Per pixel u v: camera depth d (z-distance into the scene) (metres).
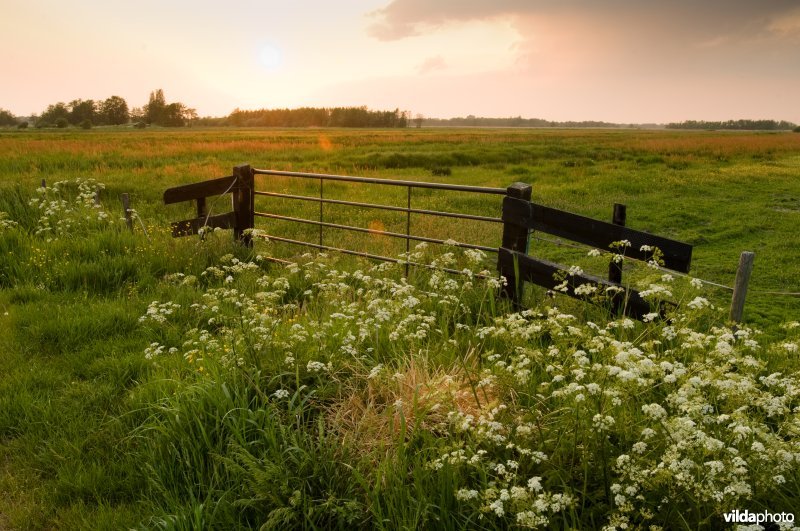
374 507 2.61
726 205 15.18
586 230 4.84
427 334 4.33
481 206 14.51
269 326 4.10
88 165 21.92
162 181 17.52
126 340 5.07
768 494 2.43
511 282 5.18
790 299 7.09
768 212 14.09
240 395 3.51
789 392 2.52
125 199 8.62
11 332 5.14
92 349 4.91
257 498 2.76
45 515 3.04
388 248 8.91
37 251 7.06
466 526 2.49
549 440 2.75
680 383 2.62
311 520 2.61
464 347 4.21
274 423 3.13
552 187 18.44
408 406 3.35
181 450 3.29
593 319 4.54
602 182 19.58
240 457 2.85
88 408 4.01
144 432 3.59
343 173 23.14
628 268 8.41
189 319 5.51
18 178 16.98
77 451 3.48
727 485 2.21
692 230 11.94
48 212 8.52
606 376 2.55
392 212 13.26
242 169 7.85
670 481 2.20
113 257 7.26
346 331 4.21
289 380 3.67
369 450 3.11
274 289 6.02
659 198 16.28
